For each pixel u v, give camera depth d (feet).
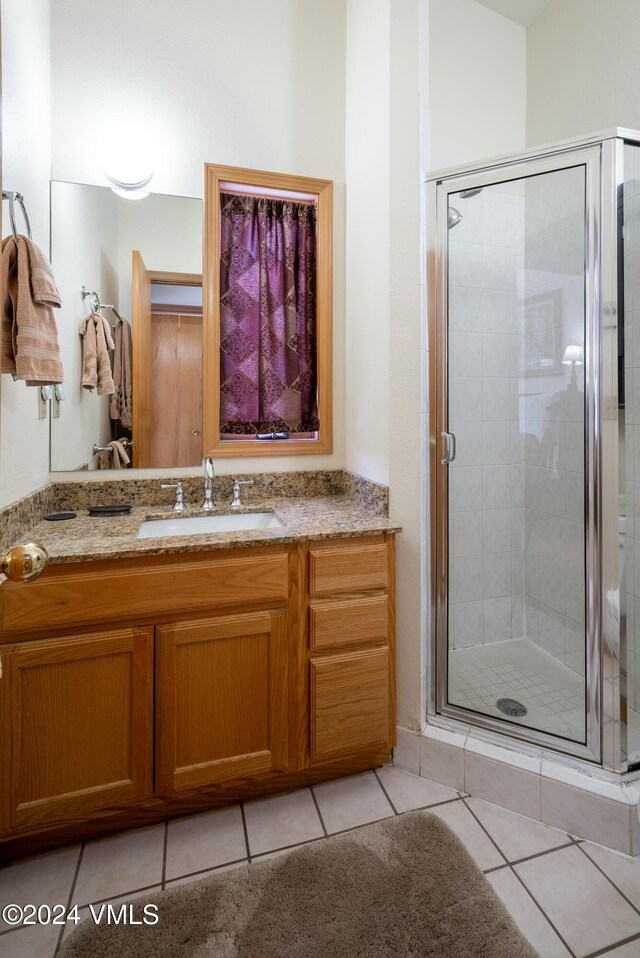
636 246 5.08
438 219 5.28
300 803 4.87
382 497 5.49
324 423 6.77
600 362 4.79
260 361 6.66
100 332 5.98
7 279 4.07
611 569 4.74
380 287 5.60
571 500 6.15
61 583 4.10
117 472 6.08
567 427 6.18
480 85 7.19
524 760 4.83
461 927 3.59
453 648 6.77
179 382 6.26
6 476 4.36
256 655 4.72
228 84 6.27
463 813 4.75
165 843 4.40
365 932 3.56
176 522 5.70
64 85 5.73
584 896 3.89
